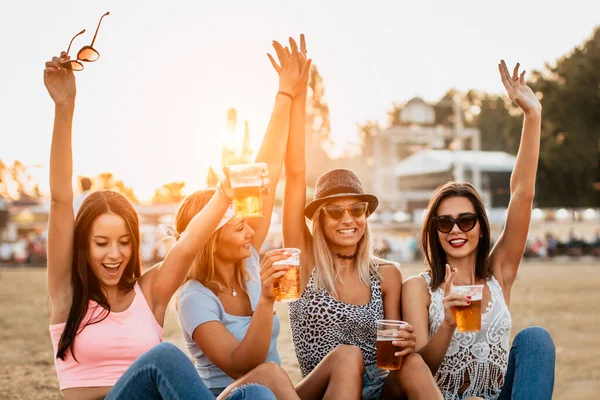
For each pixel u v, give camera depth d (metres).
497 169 44.28
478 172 43.81
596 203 54.97
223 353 3.50
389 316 4.14
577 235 44.19
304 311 4.09
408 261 34.91
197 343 3.61
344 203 4.12
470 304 3.51
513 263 4.15
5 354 8.57
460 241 3.98
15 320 12.20
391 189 50.69
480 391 3.89
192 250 3.52
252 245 4.27
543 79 55.53
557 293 17.02
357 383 3.48
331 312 4.02
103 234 3.33
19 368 7.60
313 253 4.21
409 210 45.38
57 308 3.40
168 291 3.56
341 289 4.11
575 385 6.56
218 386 3.70
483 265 4.05
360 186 4.27
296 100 4.45
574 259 39.97
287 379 3.35
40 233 39.66
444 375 3.88
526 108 4.07
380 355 3.51
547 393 3.42
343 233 4.07
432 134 45.12
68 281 3.42
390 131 46.12
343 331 4.02
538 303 14.48
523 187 4.08
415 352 3.68
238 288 3.91
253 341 3.38
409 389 3.47
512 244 4.13
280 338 9.84
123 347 3.37
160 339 3.51
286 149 4.42
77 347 3.33
